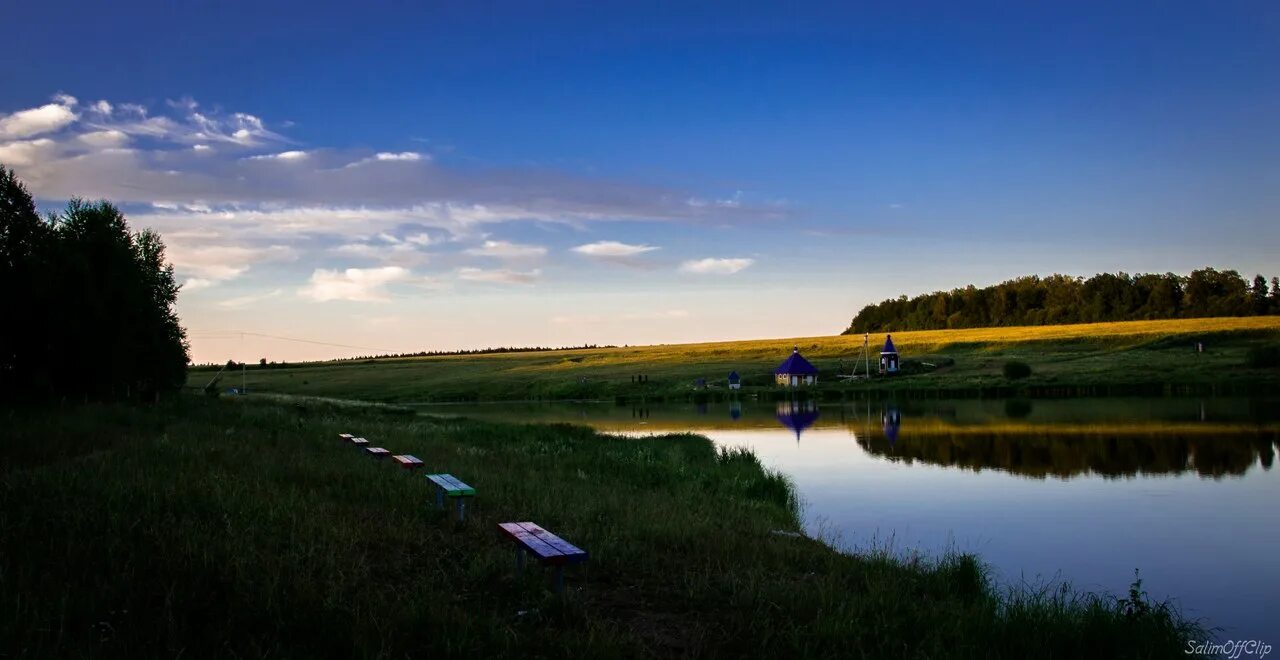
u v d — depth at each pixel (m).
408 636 6.49
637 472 19.33
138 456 13.66
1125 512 17.83
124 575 7.10
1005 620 7.97
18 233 26.66
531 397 94.38
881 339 137.00
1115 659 7.36
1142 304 170.38
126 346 30.80
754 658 6.75
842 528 16.03
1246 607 10.93
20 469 11.61
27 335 27.16
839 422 46.47
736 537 11.36
